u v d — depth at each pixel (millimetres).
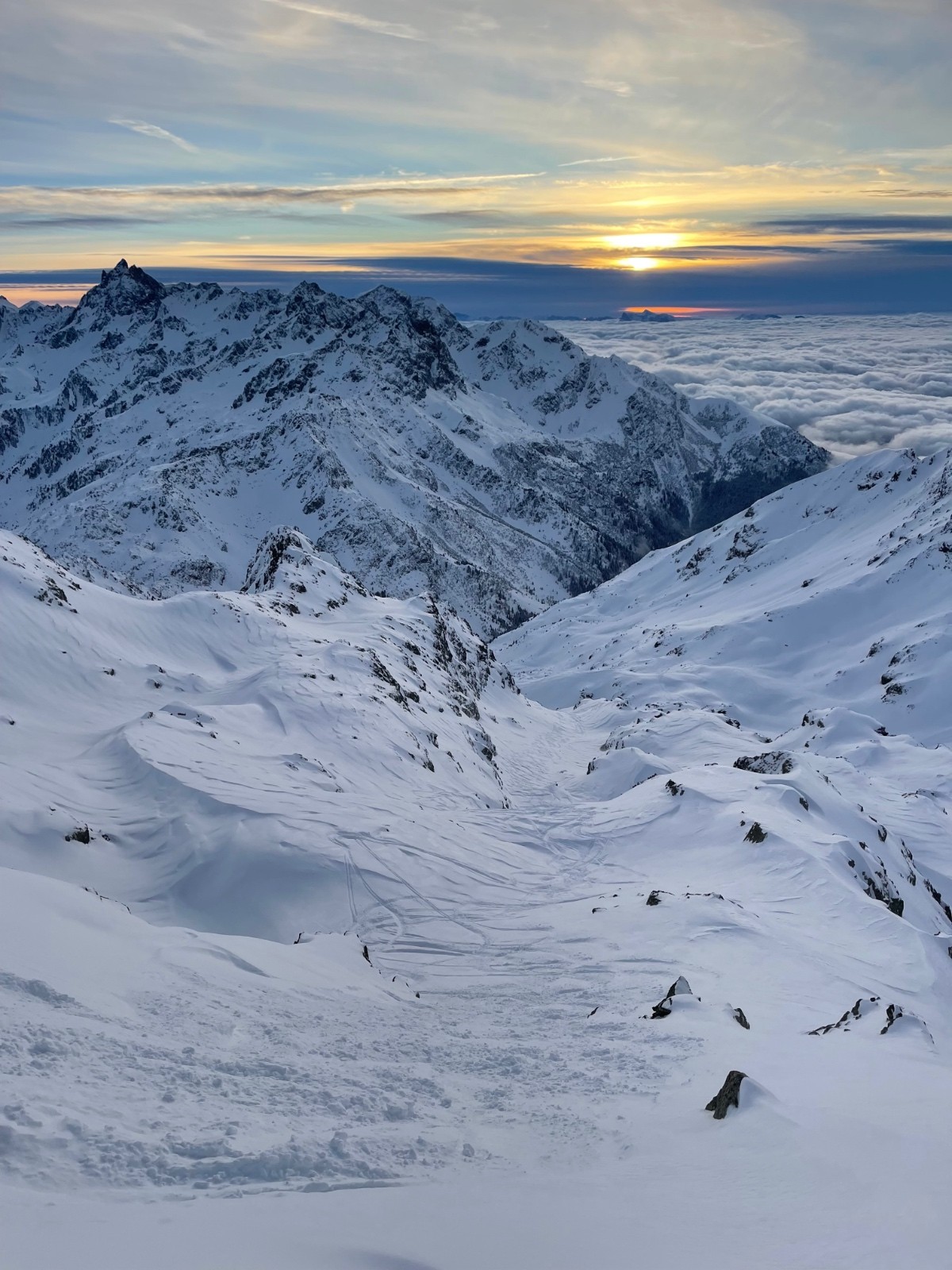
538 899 38062
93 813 38781
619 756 85562
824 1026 19547
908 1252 6734
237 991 17547
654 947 28844
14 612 59844
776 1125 10367
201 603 78000
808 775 57156
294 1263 6066
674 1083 13633
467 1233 7102
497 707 118250
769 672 164000
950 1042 21641
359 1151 9383
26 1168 8008
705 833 48719
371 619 106438
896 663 140250
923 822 64375
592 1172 9344
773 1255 6785
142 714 56094
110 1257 5949
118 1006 14203
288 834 37531
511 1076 14289
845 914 35281
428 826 44969
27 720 49688
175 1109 10148
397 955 30438
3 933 15633
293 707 59500
